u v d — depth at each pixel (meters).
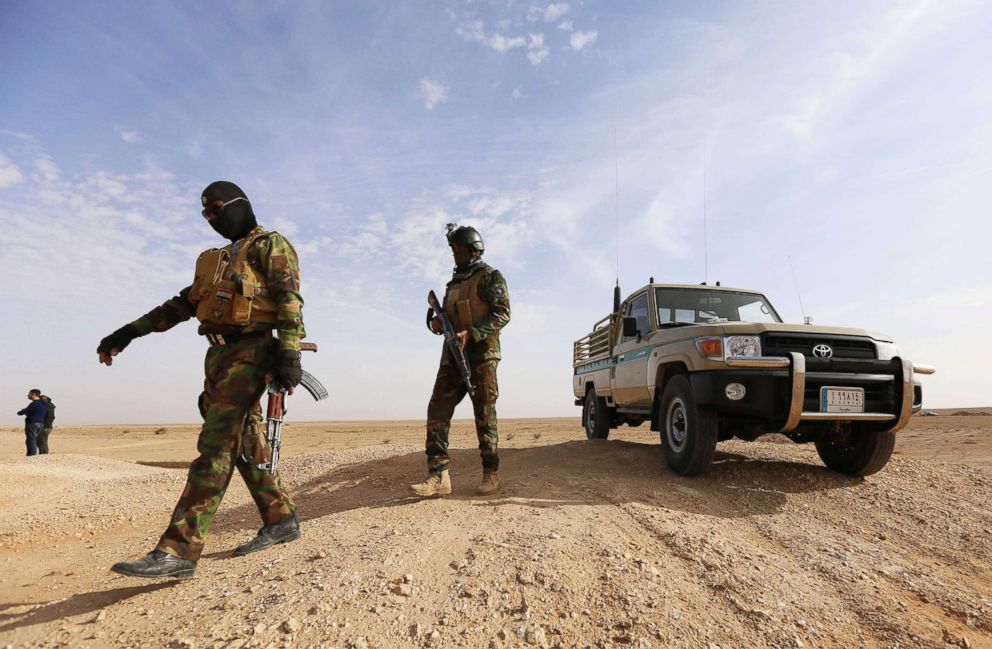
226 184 3.32
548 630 2.58
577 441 8.20
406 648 2.41
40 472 8.43
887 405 5.21
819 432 5.63
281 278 3.16
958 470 5.91
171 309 3.47
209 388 3.20
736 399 5.02
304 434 32.25
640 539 3.67
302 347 3.50
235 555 3.47
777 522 4.34
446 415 4.72
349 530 3.77
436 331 4.82
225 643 2.39
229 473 3.04
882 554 3.83
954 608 3.16
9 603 3.13
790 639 2.68
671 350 5.86
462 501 4.45
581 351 9.88
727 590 3.05
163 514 5.95
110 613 2.77
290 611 2.62
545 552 3.26
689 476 5.50
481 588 2.86
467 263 4.75
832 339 5.23
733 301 7.28
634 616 2.71
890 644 2.76
